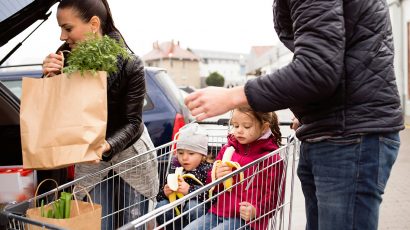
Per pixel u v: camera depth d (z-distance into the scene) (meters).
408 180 6.45
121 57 2.54
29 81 1.96
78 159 1.90
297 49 1.67
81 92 1.94
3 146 3.13
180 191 2.75
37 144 1.92
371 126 1.71
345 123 1.74
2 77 5.26
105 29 2.59
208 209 2.79
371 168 1.74
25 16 2.53
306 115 1.86
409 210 5.08
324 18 1.62
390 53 1.76
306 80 1.61
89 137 1.91
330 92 1.66
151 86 4.93
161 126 4.79
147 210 3.00
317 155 1.85
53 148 1.91
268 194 2.41
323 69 1.60
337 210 1.81
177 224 2.78
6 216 1.86
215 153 3.36
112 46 2.06
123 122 2.71
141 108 2.71
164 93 4.93
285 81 1.63
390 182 6.37
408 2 17.14
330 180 1.81
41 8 2.60
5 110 3.14
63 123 1.92
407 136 11.26
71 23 2.42
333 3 1.63
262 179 2.40
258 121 2.54
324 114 1.79
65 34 2.47
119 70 2.55
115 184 2.89
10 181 2.62
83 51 1.96
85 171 2.82
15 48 2.82
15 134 3.14
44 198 2.45
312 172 1.93
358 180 1.75
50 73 2.27
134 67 2.62
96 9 2.47
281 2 1.91
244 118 2.52
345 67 1.72
